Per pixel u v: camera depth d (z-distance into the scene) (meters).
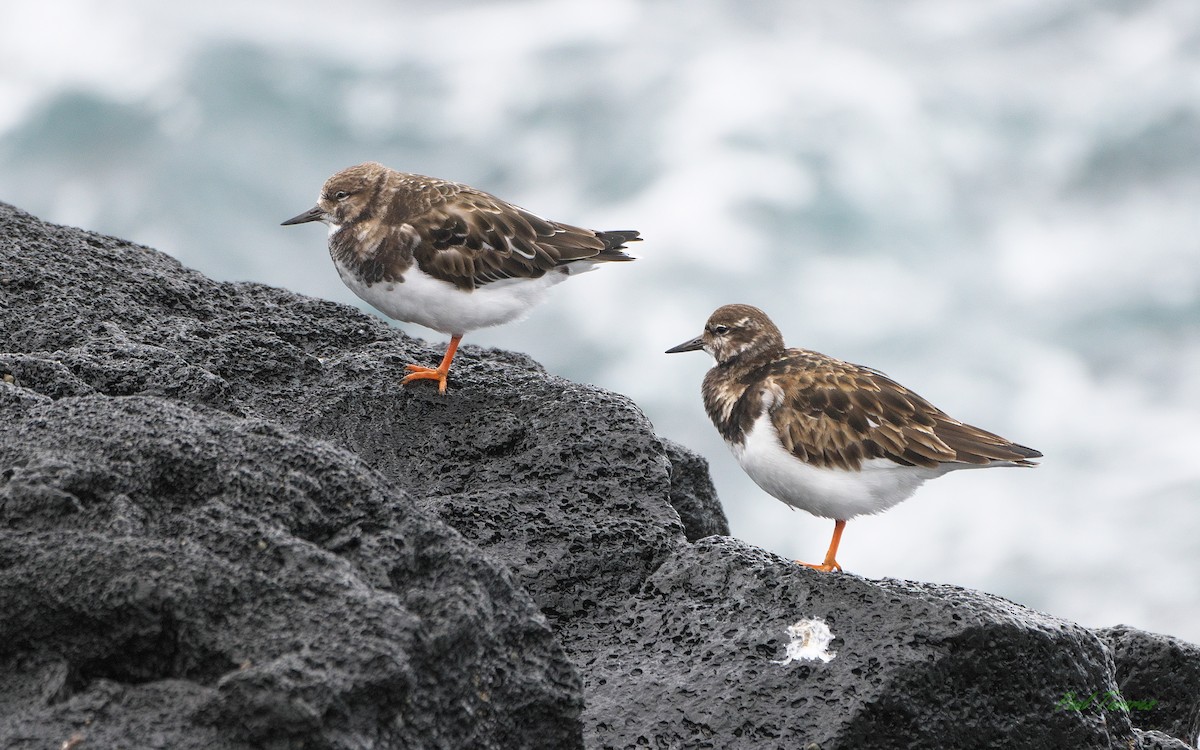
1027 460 10.01
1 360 8.76
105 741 5.29
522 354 12.59
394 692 5.68
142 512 6.34
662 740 7.79
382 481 6.94
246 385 10.49
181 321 11.01
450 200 11.47
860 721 7.68
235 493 6.59
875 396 10.19
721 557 8.95
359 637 5.77
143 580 5.82
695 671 8.19
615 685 8.23
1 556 5.91
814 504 10.51
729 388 11.10
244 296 12.03
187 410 7.15
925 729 7.77
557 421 10.29
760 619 8.38
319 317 12.12
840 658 7.95
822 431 10.16
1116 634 10.42
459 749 6.08
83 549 5.93
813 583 8.45
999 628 7.90
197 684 5.70
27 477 6.26
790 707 7.82
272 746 5.36
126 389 9.13
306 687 5.42
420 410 10.47
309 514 6.58
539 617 6.73
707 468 12.54
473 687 6.23
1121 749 8.48
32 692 5.61
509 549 9.22
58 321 10.22
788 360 10.76
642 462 10.01
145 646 5.82
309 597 5.99
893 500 10.41
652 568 9.28
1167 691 10.15
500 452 10.14
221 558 6.10
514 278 11.48
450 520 9.32
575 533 9.35
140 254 12.06
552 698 6.55
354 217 11.62
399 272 11.32
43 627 5.80
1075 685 8.14
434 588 6.44
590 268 12.06
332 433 10.19
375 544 6.52
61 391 8.68
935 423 10.11
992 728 7.91
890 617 8.08
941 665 7.82
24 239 11.36
